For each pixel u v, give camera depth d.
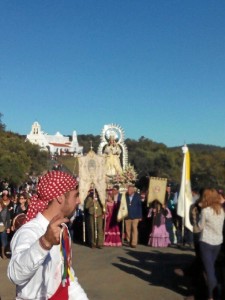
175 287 9.53
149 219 16.17
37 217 3.16
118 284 9.84
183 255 13.67
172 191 19.34
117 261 12.66
